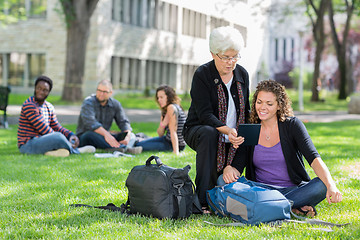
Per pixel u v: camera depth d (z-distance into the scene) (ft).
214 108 21.17
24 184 25.59
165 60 147.33
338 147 42.27
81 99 103.71
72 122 66.54
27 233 17.01
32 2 135.33
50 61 135.13
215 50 20.17
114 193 23.50
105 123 39.27
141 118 78.95
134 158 34.76
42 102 36.76
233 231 17.08
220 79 20.97
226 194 18.85
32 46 137.08
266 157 20.45
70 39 102.68
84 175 28.27
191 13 135.54
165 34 142.00
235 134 19.61
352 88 226.99
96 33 125.90
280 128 20.08
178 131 37.81
